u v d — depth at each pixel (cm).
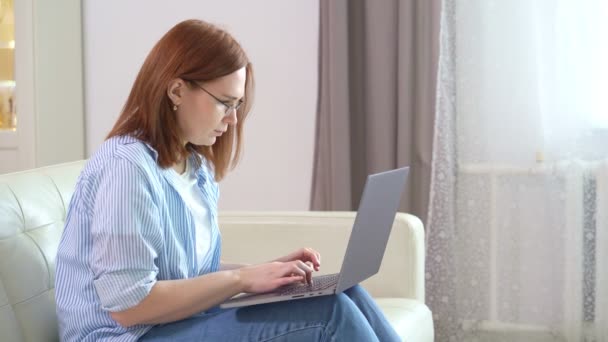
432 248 299
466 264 301
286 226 229
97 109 342
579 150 287
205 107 156
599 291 289
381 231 168
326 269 226
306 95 323
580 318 291
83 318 150
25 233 166
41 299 164
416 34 292
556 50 285
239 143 178
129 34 337
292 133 327
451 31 294
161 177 155
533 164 291
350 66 300
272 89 326
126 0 335
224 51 156
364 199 152
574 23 283
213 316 152
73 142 340
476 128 295
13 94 333
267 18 324
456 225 300
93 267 145
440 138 295
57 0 331
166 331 149
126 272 142
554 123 288
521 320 299
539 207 293
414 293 223
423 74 292
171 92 155
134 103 158
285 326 148
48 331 164
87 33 340
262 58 326
